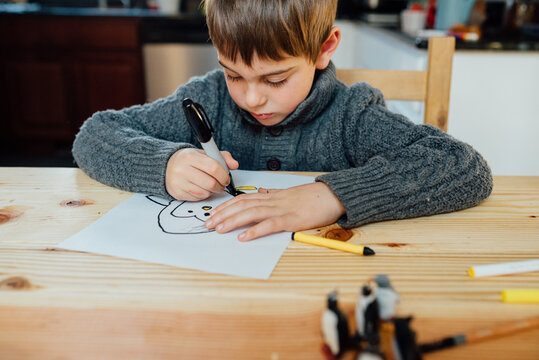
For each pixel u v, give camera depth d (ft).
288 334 1.31
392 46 6.59
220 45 2.37
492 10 7.02
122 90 9.25
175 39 9.01
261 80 2.45
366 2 8.77
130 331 1.32
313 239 1.80
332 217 1.99
